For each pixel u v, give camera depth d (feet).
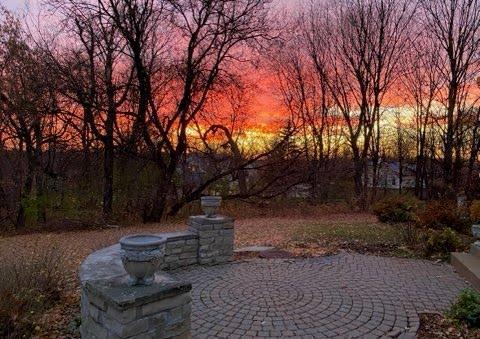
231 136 56.49
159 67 45.88
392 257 22.71
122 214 43.70
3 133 47.96
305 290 16.38
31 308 12.76
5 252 24.62
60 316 13.42
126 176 45.98
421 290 16.44
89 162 49.55
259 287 16.80
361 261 21.63
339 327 12.61
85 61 41.75
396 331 12.29
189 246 20.45
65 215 42.86
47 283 14.83
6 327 11.50
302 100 67.00
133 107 46.78
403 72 63.21
